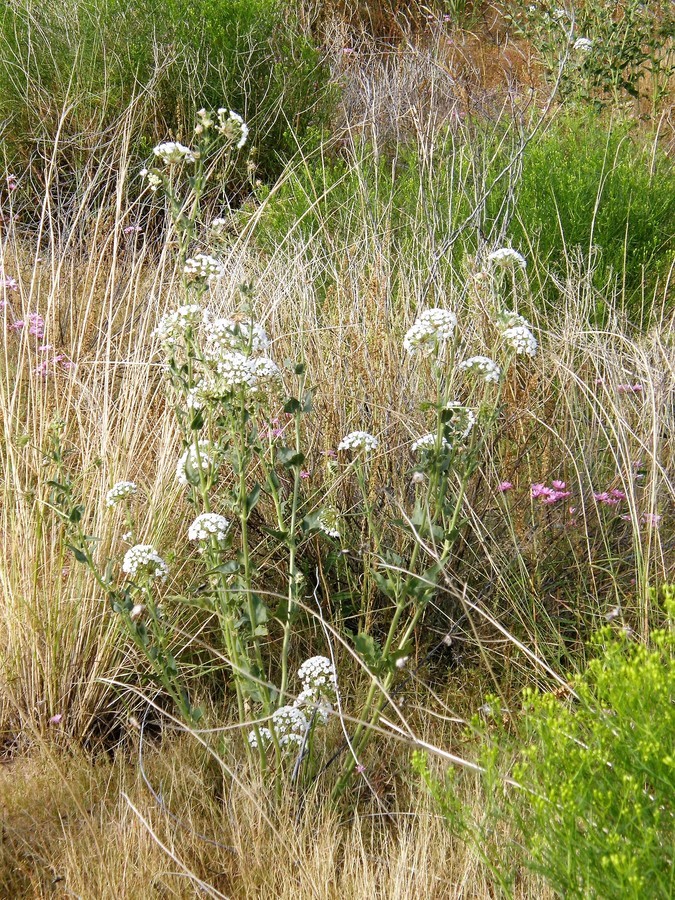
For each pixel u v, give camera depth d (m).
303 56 7.55
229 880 2.47
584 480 3.68
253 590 2.59
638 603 3.22
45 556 3.28
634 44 7.58
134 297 4.11
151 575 2.77
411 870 2.30
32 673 3.14
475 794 2.57
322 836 2.49
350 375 3.87
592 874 1.89
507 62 9.20
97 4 7.27
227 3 7.40
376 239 4.62
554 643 3.22
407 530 3.21
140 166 6.14
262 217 5.84
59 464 3.08
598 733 2.11
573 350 4.16
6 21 7.26
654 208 5.64
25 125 6.77
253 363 2.51
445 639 3.15
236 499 2.66
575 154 6.02
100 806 2.71
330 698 2.75
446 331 2.55
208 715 3.08
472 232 5.03
